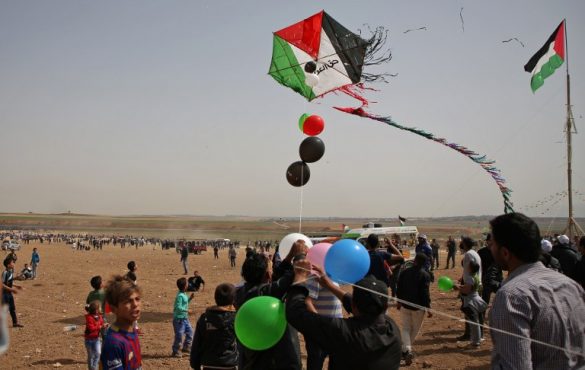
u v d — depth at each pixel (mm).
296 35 5656
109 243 79312
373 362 3061
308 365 5305
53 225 193875
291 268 4484
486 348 8734
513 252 2750
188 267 31438
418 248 15469
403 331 7910
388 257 9086
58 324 11859
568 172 14797
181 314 8875
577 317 2576
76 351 9203
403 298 7949
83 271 26859
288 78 5805
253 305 3406
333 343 3074
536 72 13953
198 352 4910
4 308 1437
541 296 2525
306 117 6078
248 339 3395
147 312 13523
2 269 27484
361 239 19750
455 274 22641
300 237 4969
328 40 5586
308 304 3348
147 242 85188
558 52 13898
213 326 4852
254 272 4555
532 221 2783
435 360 8070
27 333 10812
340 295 3576
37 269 27828
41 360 8539
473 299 8734
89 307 7523
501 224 2814
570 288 2637
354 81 5578
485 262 9344
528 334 2457
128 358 3721
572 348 2537
